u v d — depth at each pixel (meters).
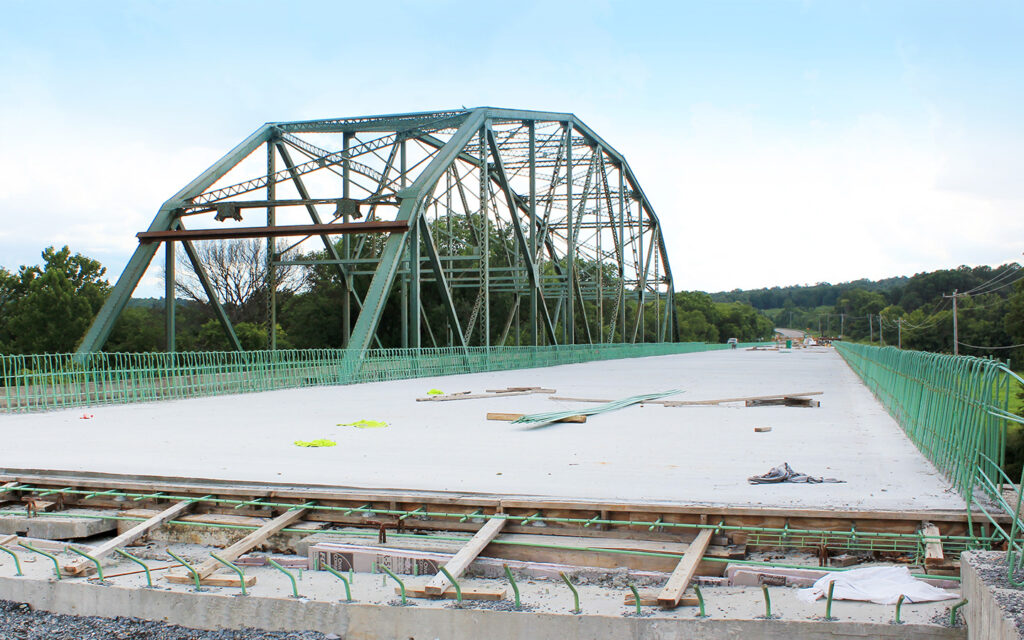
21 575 7.38
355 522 8.45
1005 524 7.14
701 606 6.03
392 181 40.66
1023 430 8.54
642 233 78.38
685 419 16.77
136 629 6.70
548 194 57.53
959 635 5.59
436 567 7.29
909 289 191.12
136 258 34.34
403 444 12.78
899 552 7.23
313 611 6.52
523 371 41.31
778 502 7.97
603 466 10.46
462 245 56.56
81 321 59.28
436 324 62.69
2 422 16.66
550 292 70.50
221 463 10.79
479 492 8.52
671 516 7.70
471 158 53.25
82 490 9.56
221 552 7.64
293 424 15.87
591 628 6.01
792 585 6.69
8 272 63.34
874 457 11.26
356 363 30.17
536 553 7.52
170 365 23.78
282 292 74.88
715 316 195.25
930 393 11.05
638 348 72.06
